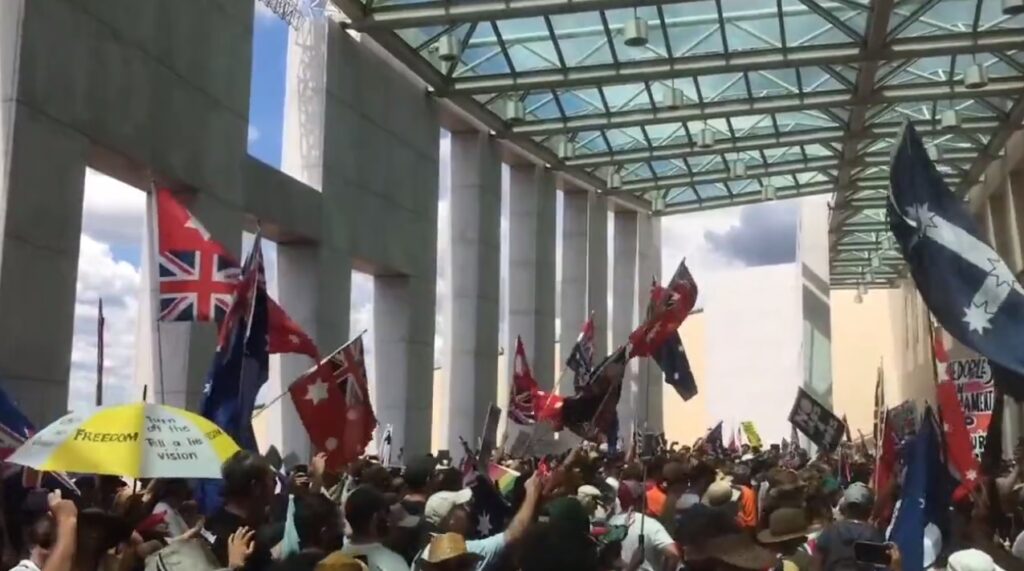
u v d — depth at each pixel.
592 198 34.78
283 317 9.57
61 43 12.77
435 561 4.59
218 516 5.38
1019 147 28.23
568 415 11.20
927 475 6.14
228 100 16.92
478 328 26.50
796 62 22.98
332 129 20.70
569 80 24.14
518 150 29.55
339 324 20.80
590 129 27.62
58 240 12.70
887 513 7.76
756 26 22.36
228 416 7.92
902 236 6.41
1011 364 5.97
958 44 21.94
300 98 20.80
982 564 4.68
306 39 20.89
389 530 5.42
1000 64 25.30
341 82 21.11
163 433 4.85
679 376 13.55
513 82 24.38
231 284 9.01
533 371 29.89
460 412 26.23
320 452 9.01
